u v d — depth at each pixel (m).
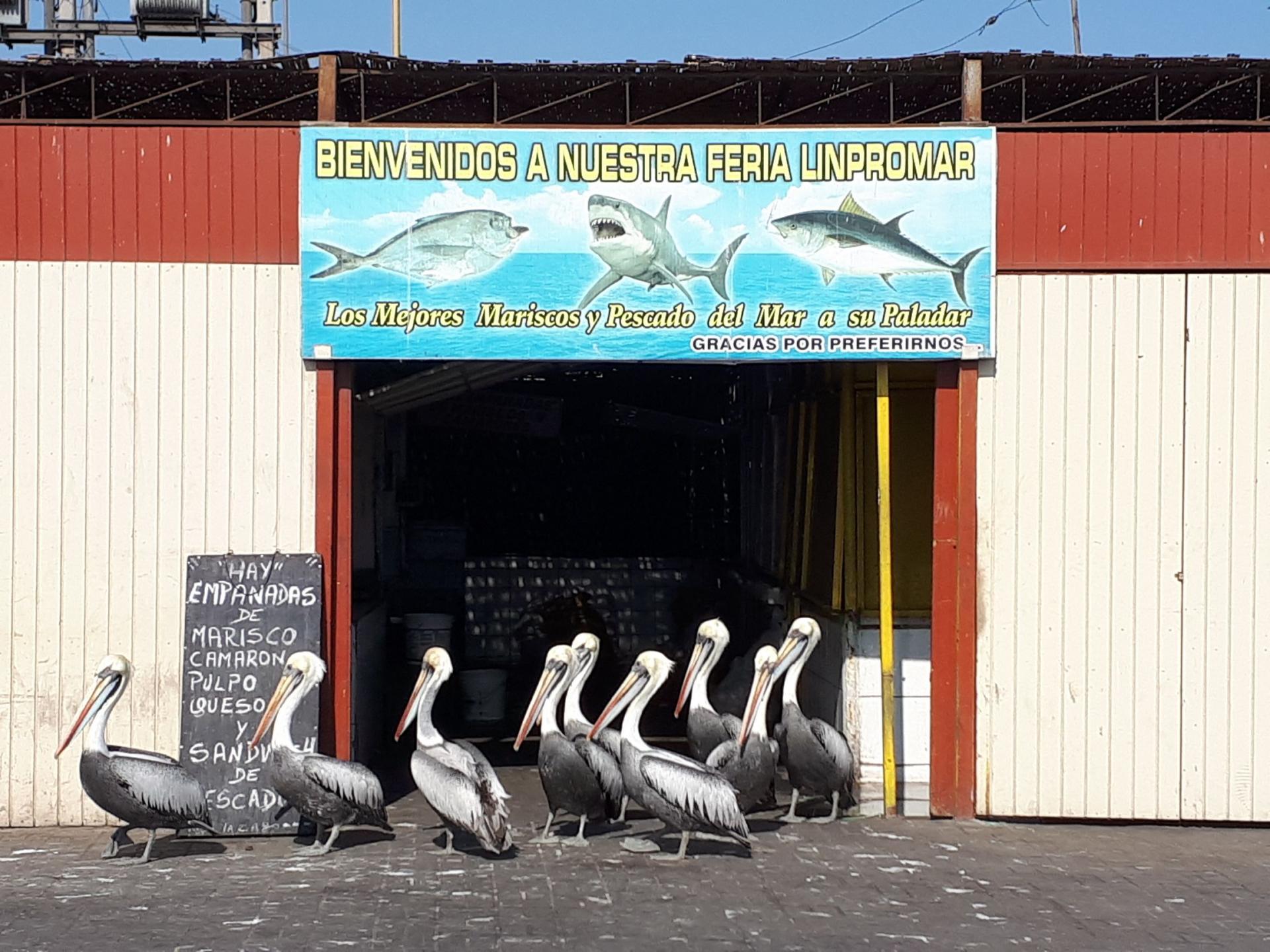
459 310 9.80
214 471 9.77
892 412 11.03
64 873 8.54
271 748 9.32
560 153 9.82
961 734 10.01
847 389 11.02
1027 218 9.99
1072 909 8.00
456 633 16.84
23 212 9.70
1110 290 10.02
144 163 9.76
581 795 9.27
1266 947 7.35
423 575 17.08
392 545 15.69
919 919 7.78
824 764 9.85
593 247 9.84
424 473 18.36
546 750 9.27
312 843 9.32
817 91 10.79
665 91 10.80
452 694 14.39
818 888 8.36
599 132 9.83
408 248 9.77
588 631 16.89
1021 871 8.79
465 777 8.85
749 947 7.25
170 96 10.86
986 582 10.03
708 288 9.88
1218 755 9.96
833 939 7.40
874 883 8.48
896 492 10.98
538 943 7.27
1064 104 11.19
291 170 9.81
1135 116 11.43
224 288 9.77
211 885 8.29
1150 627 9.99
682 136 9.86
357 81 10.36
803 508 12.87
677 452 18.48
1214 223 10.02
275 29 15.34
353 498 11.39
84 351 9.71
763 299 9.89
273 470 9.80
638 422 17.80
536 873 8.62
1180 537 9.99
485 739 13.37
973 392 10.01
